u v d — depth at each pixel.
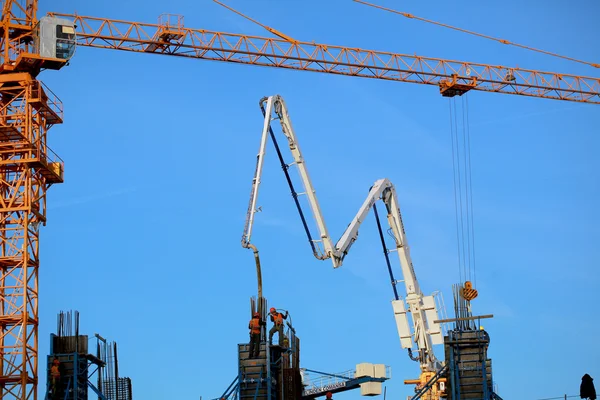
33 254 141.00
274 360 111.31
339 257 153.12
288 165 153.75
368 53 180.75
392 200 162.62
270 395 108.69
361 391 151.50
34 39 146.75
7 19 148.50
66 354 112.31
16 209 139.62
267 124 150.38
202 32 167.88
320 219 152.50
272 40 173.12
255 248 112.44
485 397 106.56
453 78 187.00
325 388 152.75
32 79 143.75
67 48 145.62
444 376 111.50
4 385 134.88
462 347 109.00
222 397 109.31
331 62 178.00
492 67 190.25
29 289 139.00
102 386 116.50
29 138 141.88
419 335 160.62
